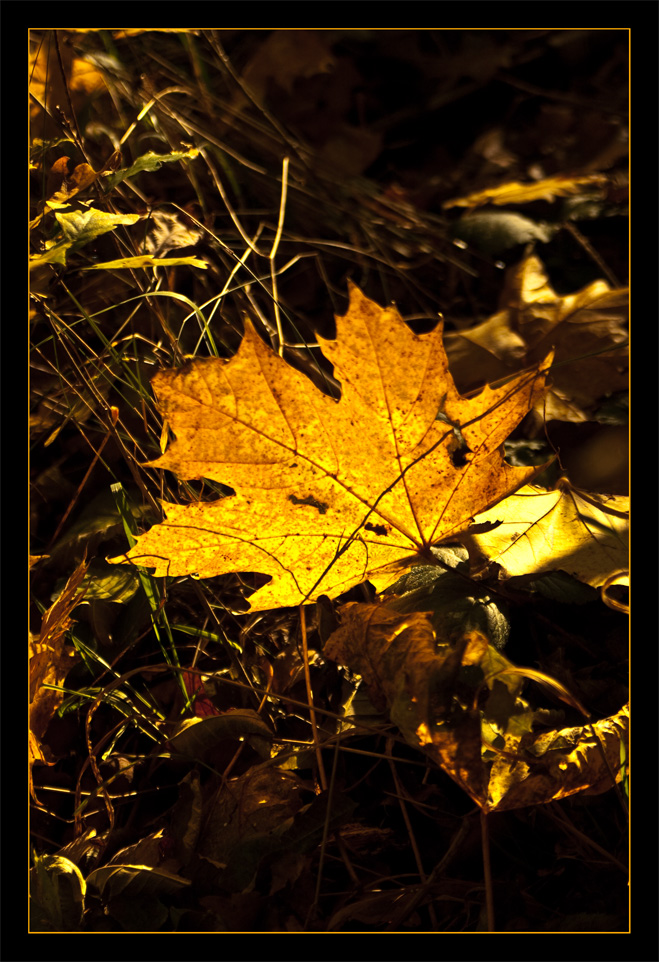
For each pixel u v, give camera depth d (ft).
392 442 2.56
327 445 2.54
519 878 2.54
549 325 3.01
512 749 2.46
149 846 2.57
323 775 2.59
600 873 2.53
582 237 3.36
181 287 3.19
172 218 3.07
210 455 2.53
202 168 3.35
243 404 2.51
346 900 2.53
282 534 2.58
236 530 2.57
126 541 2.83
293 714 2.69
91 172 2.87
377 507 2.59
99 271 3.05
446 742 2.41
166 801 2.67
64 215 2.75
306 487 2.56
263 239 3.37
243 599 2.86
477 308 3.33
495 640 2.59
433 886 2.52
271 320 3.21
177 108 3.38
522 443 2.90
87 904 2.52
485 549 2.62
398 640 2.49
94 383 2.89
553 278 3.30
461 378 2.98
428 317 3.28
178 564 2.59
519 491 2.70
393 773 2.60
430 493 2.59
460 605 2.61
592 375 2.94
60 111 2.97
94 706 2.63
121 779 2.69
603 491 2.78
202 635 2.75
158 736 2.69
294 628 2.81
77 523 2.87
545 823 2.58
